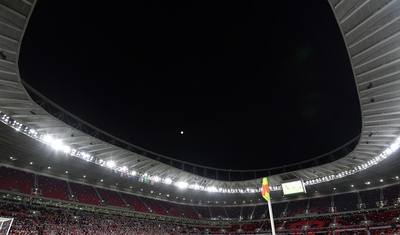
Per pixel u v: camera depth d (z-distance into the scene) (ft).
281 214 219.00
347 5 55.36
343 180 184.85
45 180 151.64
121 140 157.07
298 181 171.94
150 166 164.04
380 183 191.11
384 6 51.90
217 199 239.30
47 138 113.80
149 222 192.34
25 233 112.27
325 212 199.93
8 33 57.00
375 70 69.92
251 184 203.10
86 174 167.32
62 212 147.54
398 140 108.99
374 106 86.33
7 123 95.81
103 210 170.60
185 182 193.06
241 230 217.77
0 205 123.24
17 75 72.02
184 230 204.33
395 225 159.84
